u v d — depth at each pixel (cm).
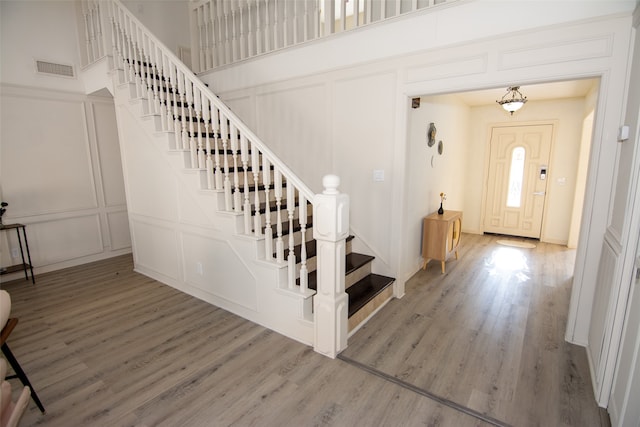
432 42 264
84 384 202
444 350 235
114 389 198
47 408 183
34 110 385
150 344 245
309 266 289
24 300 325
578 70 213
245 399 189
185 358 228
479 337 252
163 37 491
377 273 331
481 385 199
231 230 276
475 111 570
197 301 319
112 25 350
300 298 241
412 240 378
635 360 144
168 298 327
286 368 217
